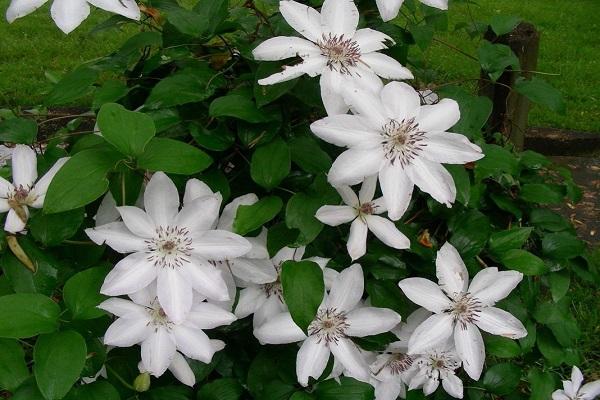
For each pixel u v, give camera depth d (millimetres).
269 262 900
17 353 821
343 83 878
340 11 910
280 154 901
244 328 987
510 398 1149
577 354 1152
